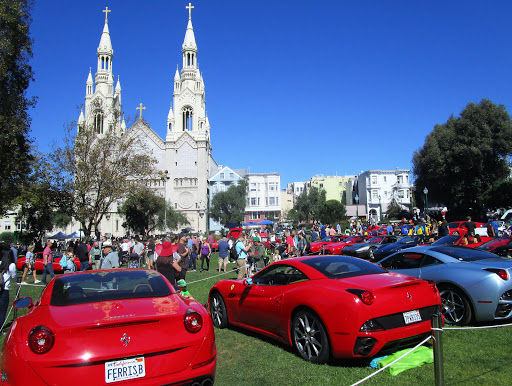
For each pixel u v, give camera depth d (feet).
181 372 12.05
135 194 113.50
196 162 253.44
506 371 15.34
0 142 68.85
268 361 17.97
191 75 268.82
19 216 124.47
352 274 18.63
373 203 289.94
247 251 46.73
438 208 158.71
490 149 156.66
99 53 263.08
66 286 15.10
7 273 26.73
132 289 15.15
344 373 15.88
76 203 106.42
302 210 276.82
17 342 11.54
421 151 179.52
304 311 17.81
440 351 12.11
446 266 23.35
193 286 44.29
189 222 244.83
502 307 20.71
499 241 36.11
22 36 71.36
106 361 11.12
